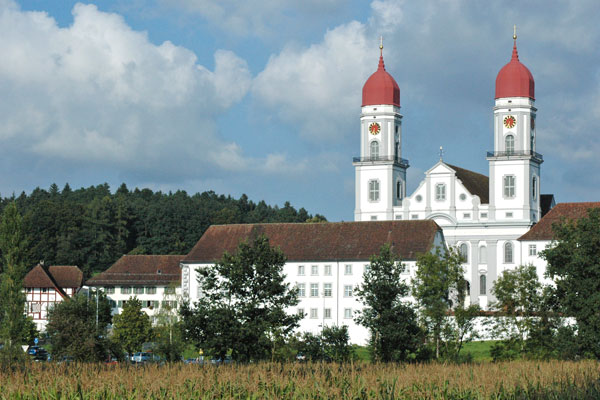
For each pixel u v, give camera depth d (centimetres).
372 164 19125
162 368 6725
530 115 18325
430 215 18425
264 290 8975
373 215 19038
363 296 9675
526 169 18025
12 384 5606
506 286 10594
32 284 19000
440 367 7244
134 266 19362
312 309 14812
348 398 5331
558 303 10019
